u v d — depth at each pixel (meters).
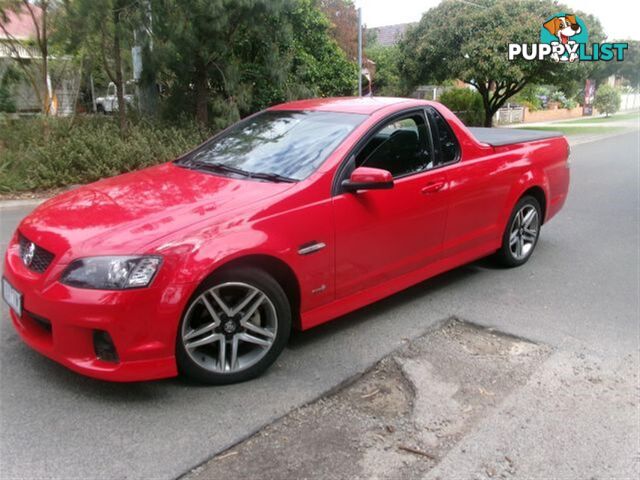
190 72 12.59
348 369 3.56
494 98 21.69
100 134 10.57
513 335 4.10
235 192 3.49
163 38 11.38
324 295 3.67
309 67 15.60
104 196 3.57
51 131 10.93
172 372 3.03
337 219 3.63
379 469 2.64
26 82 12.30
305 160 3.81
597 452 2.81
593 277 5.38
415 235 4.25
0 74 11.92
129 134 11.41
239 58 14.00
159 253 2.90
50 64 11.98
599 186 10.57
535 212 5.66
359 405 3.18
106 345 2.92
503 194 5.09
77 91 12.82
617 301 4.77
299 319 3.60
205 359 3.24
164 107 13.39
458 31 19.03
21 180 9.46
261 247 3.21
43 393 3.17
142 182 3.83
